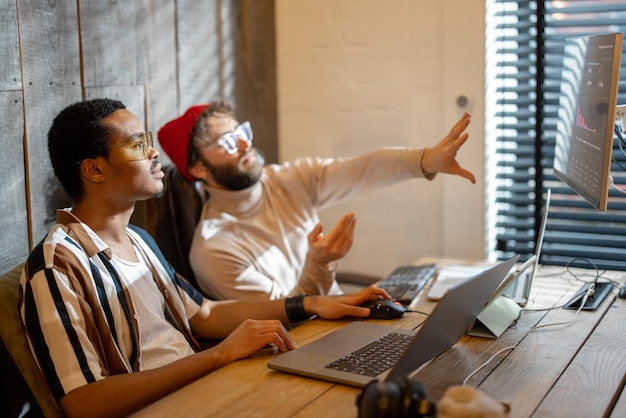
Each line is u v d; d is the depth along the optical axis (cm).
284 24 307
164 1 254
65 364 152
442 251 291
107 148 177
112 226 183
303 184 259
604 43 184
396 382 118
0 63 193
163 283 191
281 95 312
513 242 288
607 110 176
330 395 137
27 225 205
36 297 156
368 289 196
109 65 231
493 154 284
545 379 143
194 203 248
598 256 269
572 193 276
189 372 159
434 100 283
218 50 282
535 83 276
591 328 174
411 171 239
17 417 166
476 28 268
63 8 214
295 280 250
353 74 297
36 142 207
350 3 293
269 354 163
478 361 153
